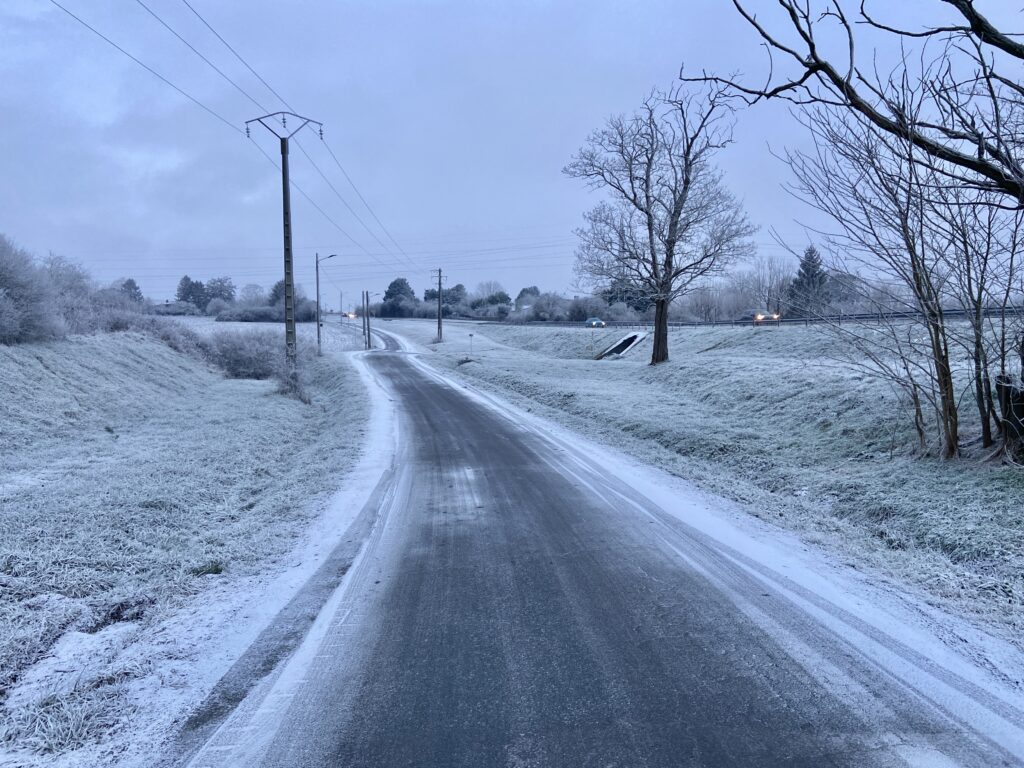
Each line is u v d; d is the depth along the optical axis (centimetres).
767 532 675
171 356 2870
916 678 364
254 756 300
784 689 354
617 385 2364
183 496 845
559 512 772
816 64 448
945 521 647
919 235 754
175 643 424
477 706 343
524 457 1162
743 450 1119
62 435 1331
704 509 776
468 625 450
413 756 299
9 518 710
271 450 1286
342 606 487
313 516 766
